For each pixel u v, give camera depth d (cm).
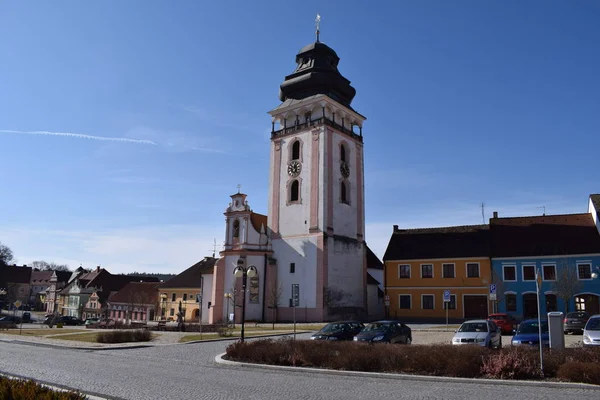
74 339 3488
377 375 1666
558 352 1666
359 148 6706
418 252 6184
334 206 6034
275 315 5884
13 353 2592
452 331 3834
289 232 6075
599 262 5200
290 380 1612
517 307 5491
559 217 5903
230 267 6059
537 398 1283
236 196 6250
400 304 6091
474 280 5759
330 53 6638
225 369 1905
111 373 1797
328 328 2872
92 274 12475
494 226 6097
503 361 1580
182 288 8256
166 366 2008
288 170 6275
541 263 5475
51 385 1497
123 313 9356
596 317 2167
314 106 6300
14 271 15088
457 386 1478
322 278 5675
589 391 1375
